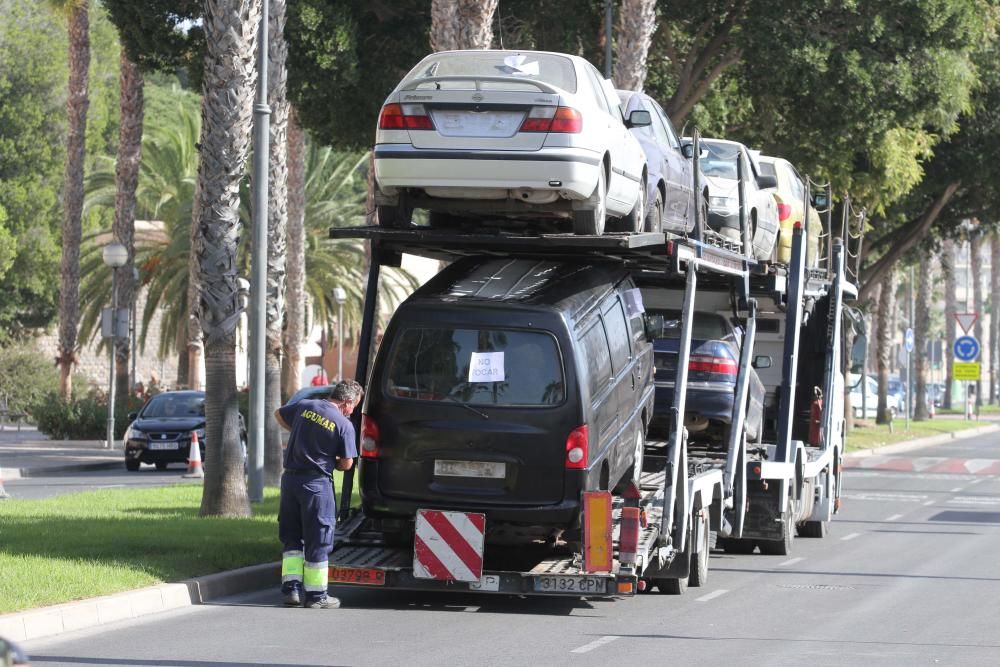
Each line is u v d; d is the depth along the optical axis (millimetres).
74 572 41031
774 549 58156
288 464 41344
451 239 41969
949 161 136375
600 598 44688
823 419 66250
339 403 41406
